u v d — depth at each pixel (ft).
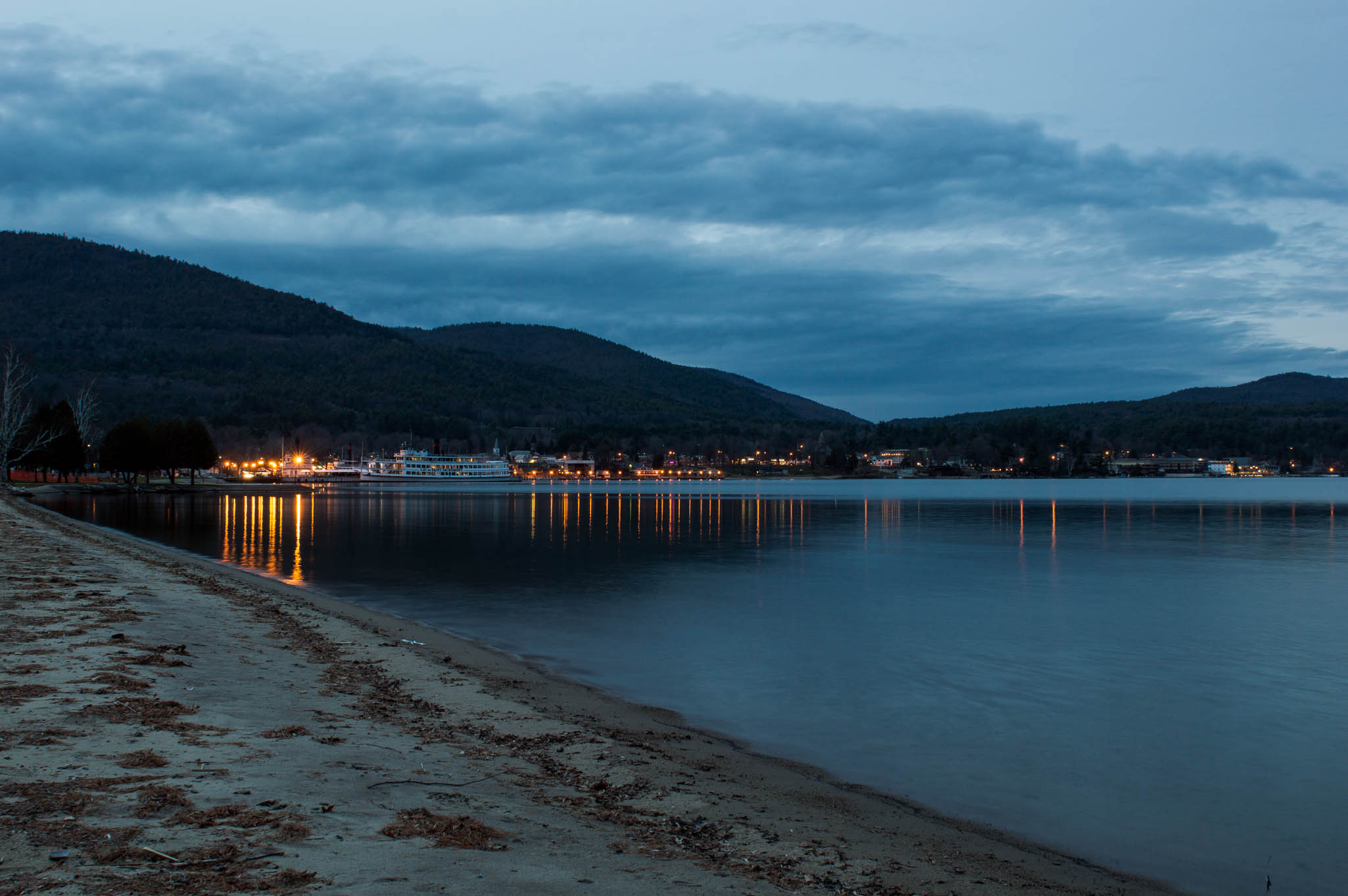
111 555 127.44
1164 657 82.53
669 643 85.81
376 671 61.41
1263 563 168.96
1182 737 57.16
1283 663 80.18
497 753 42.93
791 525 284.82
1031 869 35.32
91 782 30.55
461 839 29.22
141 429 484.33
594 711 56.59
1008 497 558.56
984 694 67.56
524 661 74.38
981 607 111.45
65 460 441.27
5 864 23.45
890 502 485.97
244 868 24.66
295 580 133.59
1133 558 177.78
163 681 48.57
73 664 50.08
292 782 33.06
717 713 60.03
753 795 40.96
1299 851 39.75
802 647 84.79
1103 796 46.19
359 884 24.35
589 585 130.52
